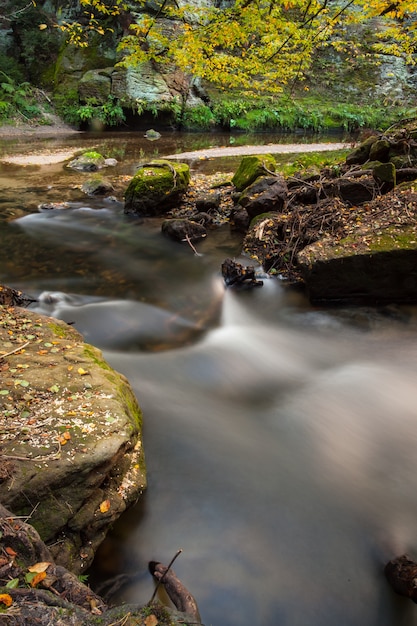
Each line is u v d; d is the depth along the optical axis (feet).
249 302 20.26
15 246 24.40
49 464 8.29
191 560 8.84
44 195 32.58
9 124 61.77
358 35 74.84
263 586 8.51
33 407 9.79
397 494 10.63
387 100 74.59
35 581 6.08
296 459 11.54
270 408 13.61
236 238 25.77
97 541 8.45
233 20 28.99
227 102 68.64
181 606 7.44
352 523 9.82
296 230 22.04
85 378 11.02
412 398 14.12
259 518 9.78
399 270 18.63
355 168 26.35
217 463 11.09
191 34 30.09
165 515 9.64
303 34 31.81
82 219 28.58
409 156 26.20
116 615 5.38
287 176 29.37
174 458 11.09
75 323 17.56
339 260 18.65
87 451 8.66
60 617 5.22
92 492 8.50
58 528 7.91
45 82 70.79
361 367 15.80
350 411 13.55
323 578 8.72
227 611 8.11
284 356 16.65
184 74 66.95
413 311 18.94
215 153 47.80
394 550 9.29
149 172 29.84
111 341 16.65
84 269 22.25
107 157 44.98
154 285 21.07
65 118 66.23
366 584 8.67
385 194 22.65
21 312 14.52
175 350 16.46
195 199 30.63
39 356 11.85
